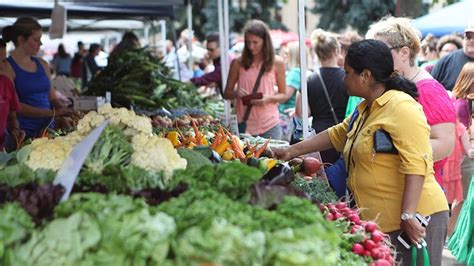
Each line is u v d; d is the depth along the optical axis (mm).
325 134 4676
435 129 4113
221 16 9258
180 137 5246
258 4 22562
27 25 6809
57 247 2404
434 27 12180
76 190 2990
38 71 6961
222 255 2428
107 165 3156
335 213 3658
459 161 6754
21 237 2457
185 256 2430
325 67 6777
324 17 20438
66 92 10336
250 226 2557
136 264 2398
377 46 3818
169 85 8852
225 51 9359
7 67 6684
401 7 9898
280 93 7664
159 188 2932
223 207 2656
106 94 8148
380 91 3855
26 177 3131
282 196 2984
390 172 3834
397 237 3883
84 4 12344
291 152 4730
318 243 2596
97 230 2434
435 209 3934
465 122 6734
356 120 4121
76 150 3002
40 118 6883
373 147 3818
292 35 18266
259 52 7535
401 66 4219
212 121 7137
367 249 3451
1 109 5746
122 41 11016
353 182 3992
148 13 12953
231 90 7777
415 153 3693
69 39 22734
